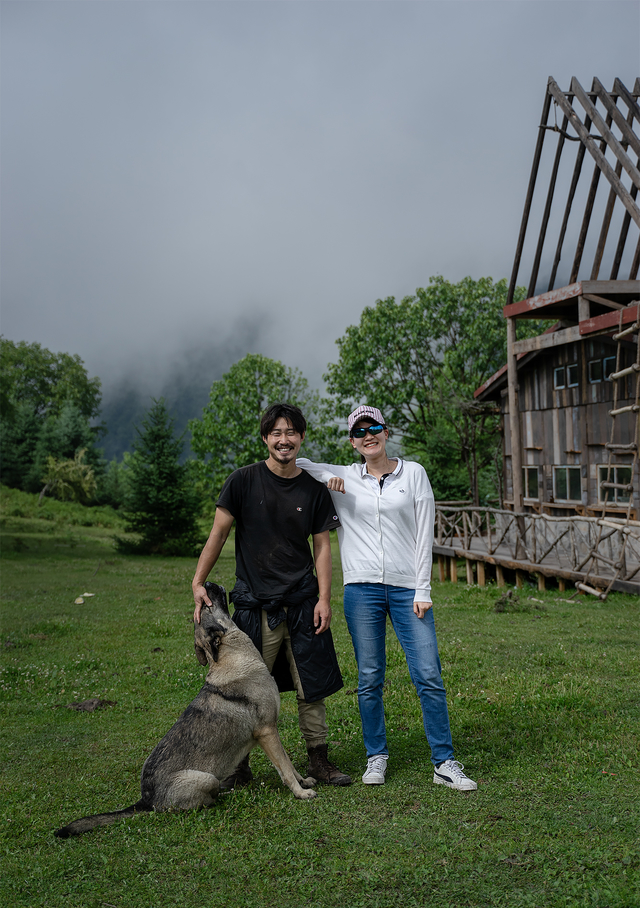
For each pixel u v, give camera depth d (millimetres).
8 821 3443
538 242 13102
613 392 12648
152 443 26125
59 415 69750
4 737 5000
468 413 18781
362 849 2889
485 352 29641
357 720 4953
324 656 3717
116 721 5363
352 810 3299
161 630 9320
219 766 3408
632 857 2676
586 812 3125
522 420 15875
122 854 2965
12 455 52656
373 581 3723
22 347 70000
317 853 2857
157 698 6020
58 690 6402
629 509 11156
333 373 31719
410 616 3689
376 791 3514
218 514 3691
